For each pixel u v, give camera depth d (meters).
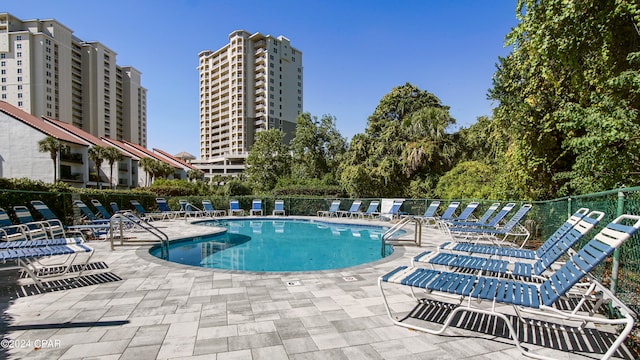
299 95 97.94
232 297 4.10
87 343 2.81
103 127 75.50
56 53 66.94
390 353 2.65
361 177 19.42
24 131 28.38
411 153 18.64
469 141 20.16
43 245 5.01
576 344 2.80
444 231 10.90
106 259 6.44
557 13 5.29
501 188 11.38
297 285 4.65
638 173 5.10
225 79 90.69
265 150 31.78
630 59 4.74
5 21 64.06
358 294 4.24
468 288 3.00
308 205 18.92
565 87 7.30
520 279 4.42
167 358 2.55
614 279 3.27
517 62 8.13
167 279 4.96
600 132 4.97
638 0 4.65
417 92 24.69
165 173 43.47
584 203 5.15
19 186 9.14
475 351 2.69
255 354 2.63
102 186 37.19
